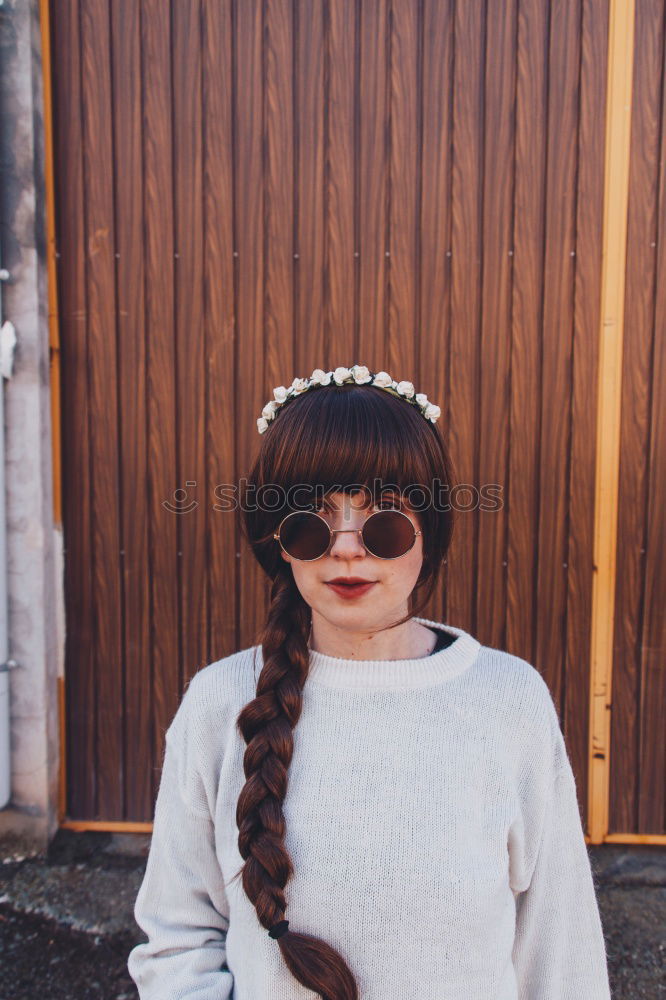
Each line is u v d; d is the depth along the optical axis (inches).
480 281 90.9
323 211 90.9
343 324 91.6
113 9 89.7
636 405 91.2
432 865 33.2
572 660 93.0
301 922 33.5
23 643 91.7
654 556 92.2
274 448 35.6
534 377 91.4
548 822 38.2
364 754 35.7
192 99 90.3
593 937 38.9
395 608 35.4
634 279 90.2
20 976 76.6
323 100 89.8
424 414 38.4
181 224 91.7
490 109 89.3
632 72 88.0
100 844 94.6
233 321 92.3
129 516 94.5
